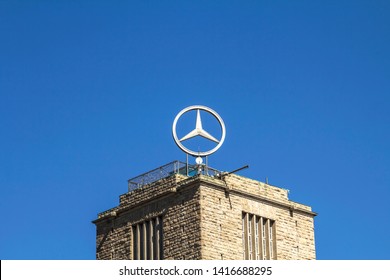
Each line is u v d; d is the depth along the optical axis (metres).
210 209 171.25
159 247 174.38
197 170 176.75
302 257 179.88
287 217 180.75
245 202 175.88
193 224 170.38
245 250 173.50
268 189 179.88
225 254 170.38
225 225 172.00
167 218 174.38
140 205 178.88
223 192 173.88
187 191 173.12
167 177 176.75
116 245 180.50
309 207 184.38
